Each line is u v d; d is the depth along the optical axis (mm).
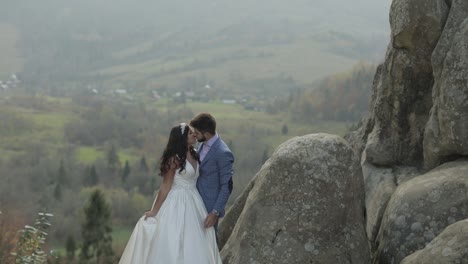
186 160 7891
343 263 7484
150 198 69562
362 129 11180
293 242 7590
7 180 69250
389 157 9570
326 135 8016
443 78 8305
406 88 9352
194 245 7609
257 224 7824
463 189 7383
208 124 7969
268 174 7926
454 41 8227
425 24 8633
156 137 102188
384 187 9086
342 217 7633
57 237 50062
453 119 8133
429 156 8742
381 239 7887
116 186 75875
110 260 31891
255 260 7664
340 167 7723
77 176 76125
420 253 6605
